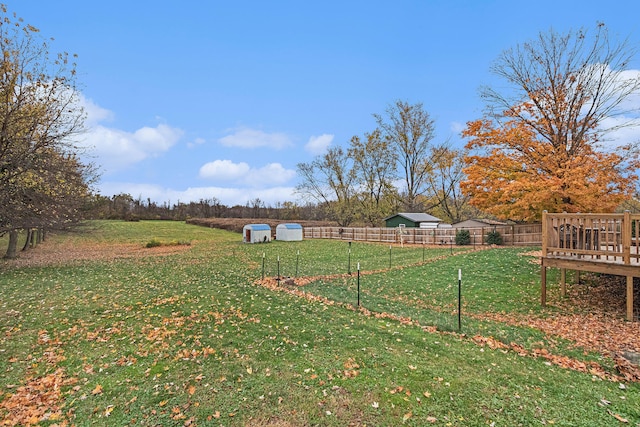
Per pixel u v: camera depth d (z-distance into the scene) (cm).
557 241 791
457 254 1470
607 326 628
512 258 1242
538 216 1437
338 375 420
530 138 1430
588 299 789
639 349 518
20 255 1966
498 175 1499
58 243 2811
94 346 525
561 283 832
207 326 609
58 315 687
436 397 371
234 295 848
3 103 1225
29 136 1282
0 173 1212
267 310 710
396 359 468
